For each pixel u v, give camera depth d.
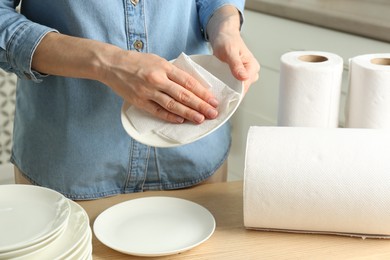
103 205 1.07
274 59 1.97
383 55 1.18
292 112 1.15
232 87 1.04
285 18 1.89
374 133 0.98
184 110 0.97
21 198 0.89
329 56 1.17
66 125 1.17
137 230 0.97
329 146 0.96
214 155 1.28
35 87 1.18
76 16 1.12
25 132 1.22
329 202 0.93
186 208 1.04
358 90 1.14
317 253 0.92
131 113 1.03
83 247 0.82
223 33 1.12
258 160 0.96
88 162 1.19
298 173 0.94
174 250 0.90
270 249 0.93
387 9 1.74
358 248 0.94
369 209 0.92
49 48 1.03
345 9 1.76
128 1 1.13
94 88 1.15
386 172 0.92
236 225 1.00
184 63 1.02
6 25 1.06
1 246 0.77
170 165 1.23
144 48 1.17
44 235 0.79
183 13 1.19
